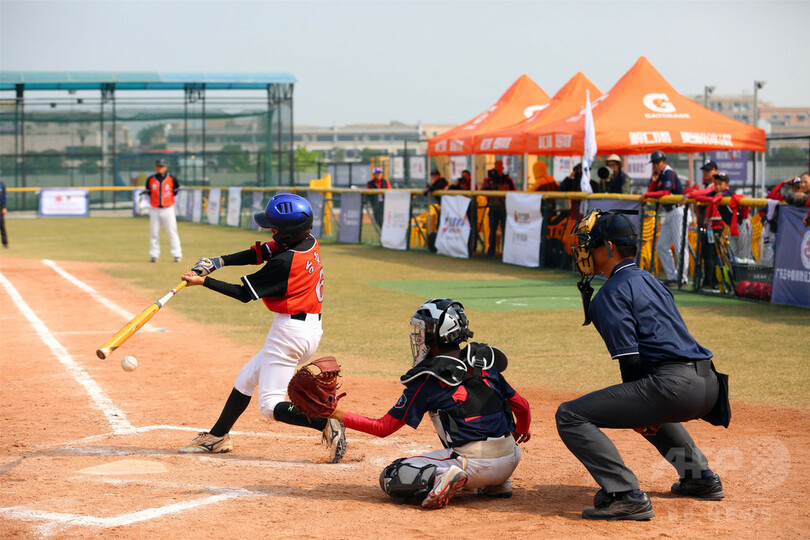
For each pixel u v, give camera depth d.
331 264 27.64
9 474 7.77
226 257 8.10
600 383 11.52
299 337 8.07
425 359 6.91
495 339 14.87
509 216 27.45
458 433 6.75
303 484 7.53
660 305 6.60
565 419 6.59
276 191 42.44
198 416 10.12
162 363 13.18
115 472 7.88
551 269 25.77
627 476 6.48
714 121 25.62
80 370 12.59
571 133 25.16
